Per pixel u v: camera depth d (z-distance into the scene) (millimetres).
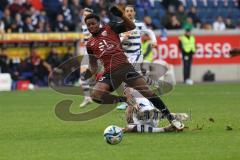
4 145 31438
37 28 80375
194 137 33125
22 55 79438
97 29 35125
